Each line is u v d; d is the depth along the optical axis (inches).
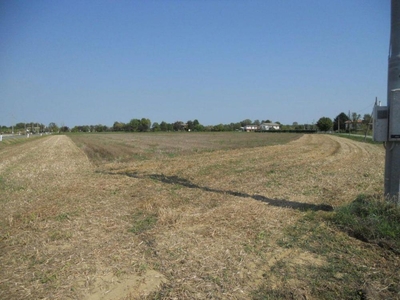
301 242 193.8
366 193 326.3
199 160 706.8
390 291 139.9
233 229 217.3
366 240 195.2
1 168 595.8
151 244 191.8
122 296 137.6
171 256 174.4
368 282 146.4
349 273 155.8
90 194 337.7
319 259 171.5
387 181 240.8
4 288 143.5
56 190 365.4
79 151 1053.8
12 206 295.0
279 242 193.9
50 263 167.8
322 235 204.5
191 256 174.1
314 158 716.7
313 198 308.0
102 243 194.9
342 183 390.0
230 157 767.7
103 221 239.6
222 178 438.3
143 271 158.2
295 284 145.8
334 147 1127.6
